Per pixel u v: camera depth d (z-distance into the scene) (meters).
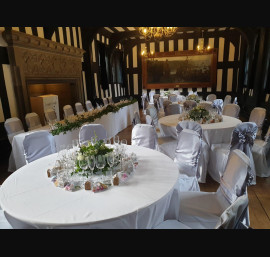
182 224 1.72
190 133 2.78
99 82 9.47
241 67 10.10
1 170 4.14
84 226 1.34
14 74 5.04
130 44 11.71
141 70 11.91
